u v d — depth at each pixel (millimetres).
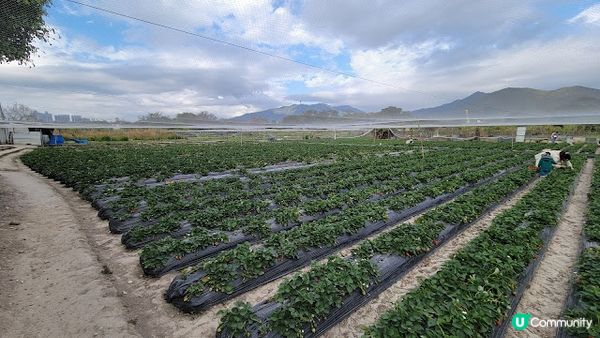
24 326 4875
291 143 49875
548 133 72375
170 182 17297
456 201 11320
